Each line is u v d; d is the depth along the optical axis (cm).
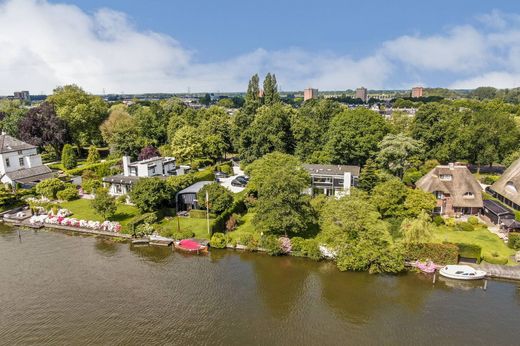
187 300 3875
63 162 9044
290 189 4862
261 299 3906
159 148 10712
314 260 4706
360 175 6400
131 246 5216
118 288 4106
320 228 5312
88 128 10938
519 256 4344
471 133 8275
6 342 3247
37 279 4303
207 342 3250
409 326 3459
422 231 4441
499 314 3603
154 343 3238
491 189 6706
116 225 5600
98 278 4325
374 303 3828
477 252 4375
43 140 9631
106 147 11781
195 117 12281
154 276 4366
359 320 3559
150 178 6053
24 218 6219
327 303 3834
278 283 4219
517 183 5944
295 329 3434
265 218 4891
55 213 6316
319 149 8825
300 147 8862
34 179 7694
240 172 9244
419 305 3778
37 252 5031
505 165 8338
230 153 11825
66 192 6906
